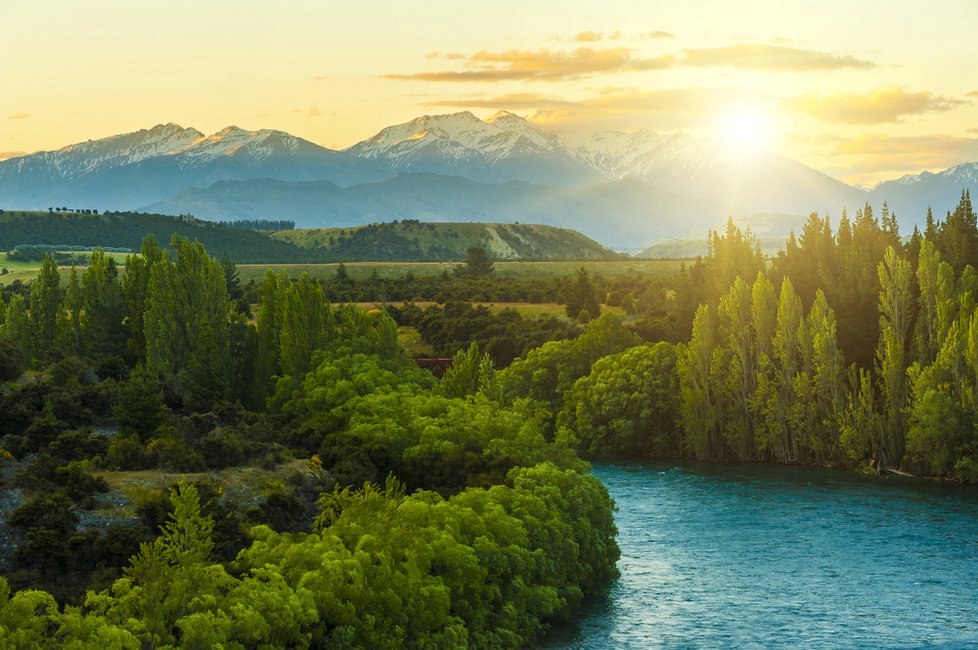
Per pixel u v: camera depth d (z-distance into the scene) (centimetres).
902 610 9131
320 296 15450
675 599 9456
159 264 15188
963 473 14950
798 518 12669
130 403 10125
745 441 17538
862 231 19138
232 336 16200
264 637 6203
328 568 6806
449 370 14800
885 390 16238
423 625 7306
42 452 9212
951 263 18025
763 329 17562
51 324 15900
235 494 8819
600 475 16062
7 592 5819
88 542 7519
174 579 6191
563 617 8881
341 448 10350
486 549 8194
